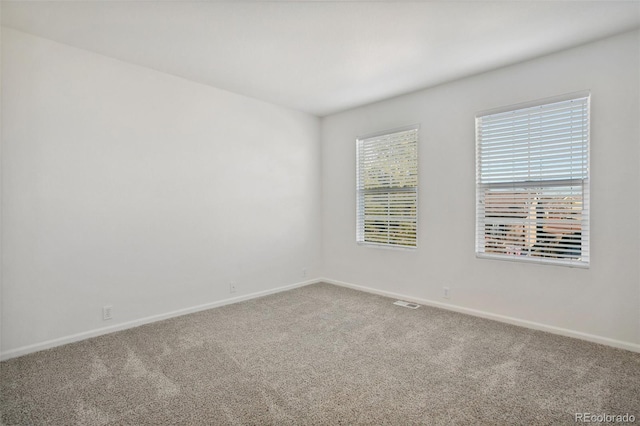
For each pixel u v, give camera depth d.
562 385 2.08
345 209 4.67
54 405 1.90
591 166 2.71
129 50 2.84
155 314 3.29
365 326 3.13
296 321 3.28
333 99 4.14
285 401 1.94
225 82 3.58
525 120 3.06
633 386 2.06
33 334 2.61
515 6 2.19
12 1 2.12
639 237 2.52
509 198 3.18
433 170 3.70
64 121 2.74
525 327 3.06
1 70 2.45
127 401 1.94
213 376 2.22
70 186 2.78
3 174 2.47
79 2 2.14
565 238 2.87
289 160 4.53
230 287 3.90
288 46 2.76
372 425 1.73
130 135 3.11
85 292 2.87
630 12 2.26
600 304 2.69
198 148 3.60
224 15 2.30
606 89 2.63
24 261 2.56
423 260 3.81
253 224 4.13
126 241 3.10
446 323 3.19
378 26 2.44
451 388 2.06
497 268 3.25
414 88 3.75
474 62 3.06
